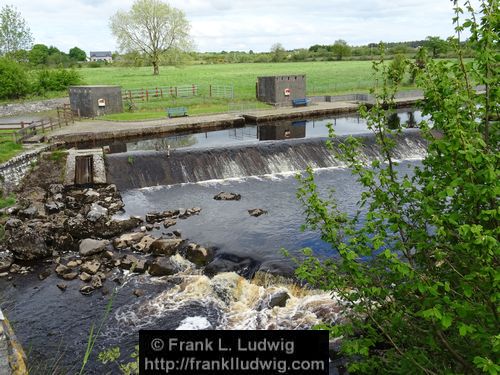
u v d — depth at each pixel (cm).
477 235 436
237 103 4675
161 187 2384
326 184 2348
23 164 2281
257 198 2181
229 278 1423
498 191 440
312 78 7194
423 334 580
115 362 1101
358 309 593
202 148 2623
